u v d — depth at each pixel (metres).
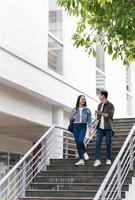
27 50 12.41
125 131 14.88
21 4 12.23
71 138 14.25
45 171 12.03
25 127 15.39
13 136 18.52
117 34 9.31
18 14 12.04
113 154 12.47
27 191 11.01
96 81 18.17
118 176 9.77
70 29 15.59
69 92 14.80
